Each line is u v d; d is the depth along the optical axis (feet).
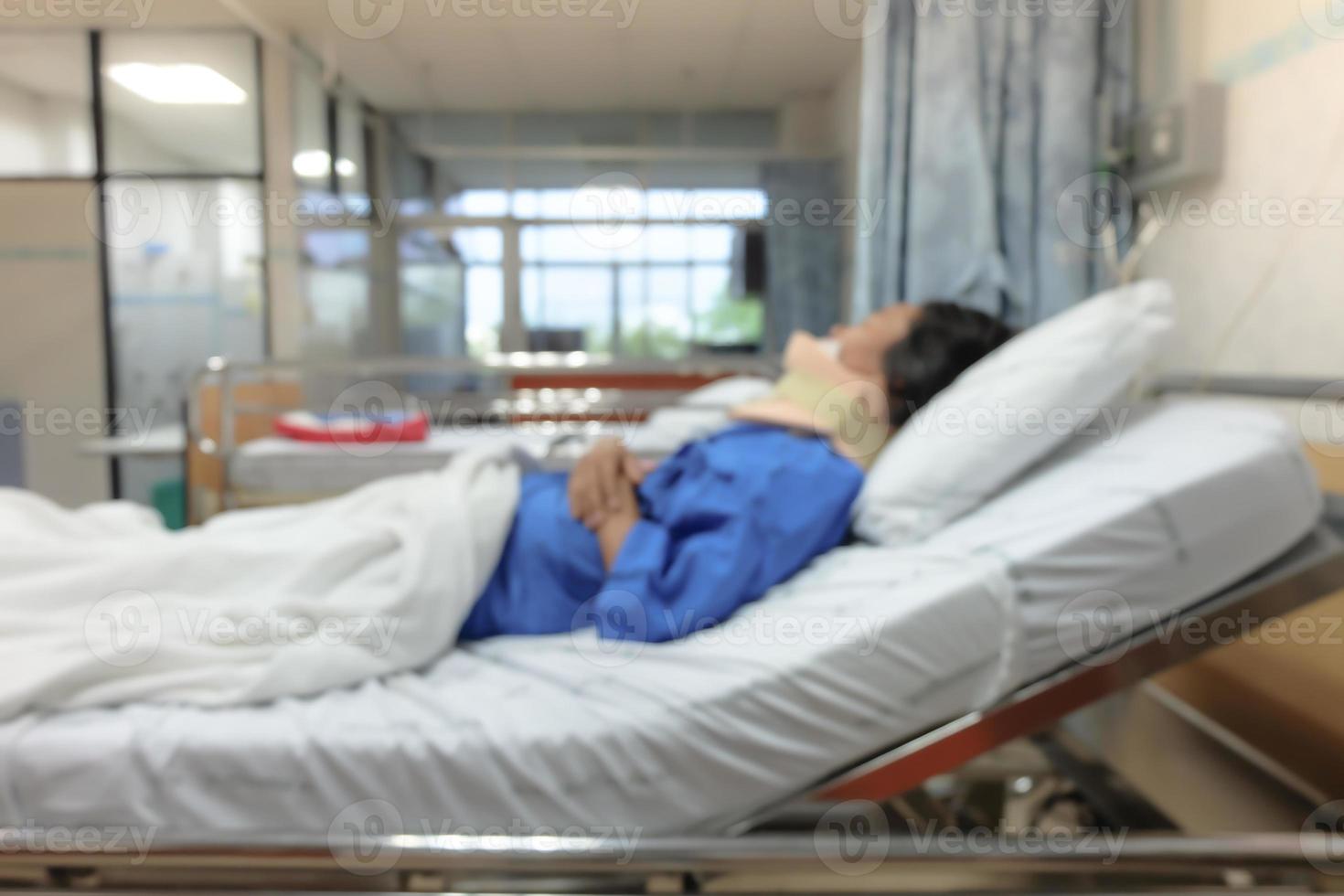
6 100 7.68
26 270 7.68
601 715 2.52
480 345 8.46
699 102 7.27
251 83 7.99
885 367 4.39
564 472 4.29
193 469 5.59
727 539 3.14
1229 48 4.96
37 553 2.97
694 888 2.53
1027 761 3.95
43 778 2.32
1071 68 5.70
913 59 5.81
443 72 7.32
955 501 3.44
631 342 7.69
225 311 8.45
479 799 2.43
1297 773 3.41
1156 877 2.56
